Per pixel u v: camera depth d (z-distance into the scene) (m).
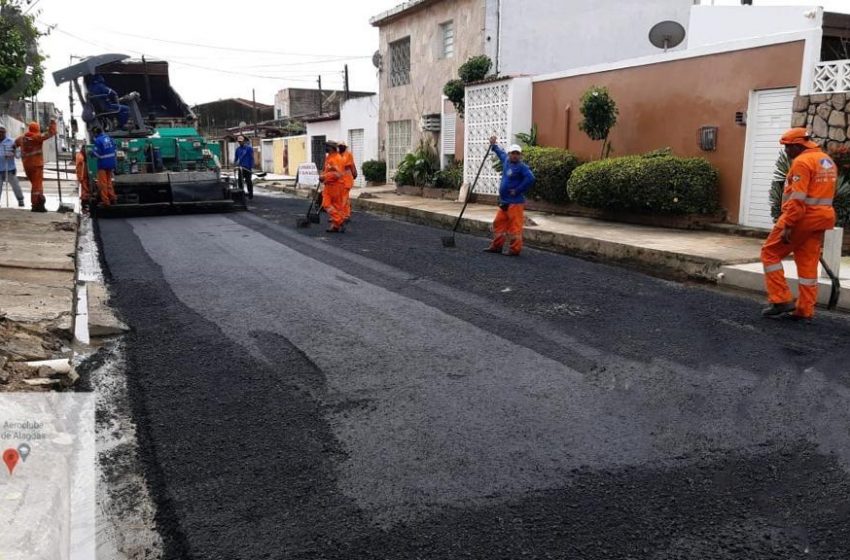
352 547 2.97
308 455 3.78
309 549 2.96
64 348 5.49
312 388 4.73
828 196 6.39
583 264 9.58
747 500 3.37
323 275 8.42
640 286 8.12
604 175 11.95
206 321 6.32
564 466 3.68
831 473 3.63
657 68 12.50
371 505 3.29
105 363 5.20
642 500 3.35
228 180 15.80
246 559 2.89
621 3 19.09
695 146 11.85
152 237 11.63
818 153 6.41
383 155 24.47
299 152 33.50
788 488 3.48
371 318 6.47
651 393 4.69
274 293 7.44
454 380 4.90
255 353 5.44
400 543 3.00
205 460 3.72
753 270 7.98
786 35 10.12
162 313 6.59
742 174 10.98
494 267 9.16
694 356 5.48
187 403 4.46
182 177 15.16
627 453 3.83
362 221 14.47
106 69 16.89
